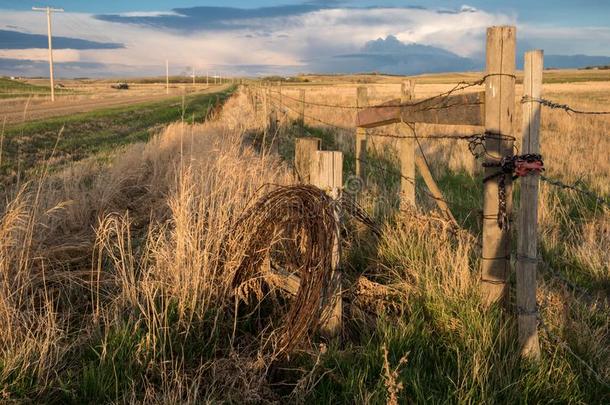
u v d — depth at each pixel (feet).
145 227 21.58
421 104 18.88
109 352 11.82
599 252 20.52
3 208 19.89
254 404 11.00
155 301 13.85
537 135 12.32
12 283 14.07
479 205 27.45
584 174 36.19
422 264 16.69
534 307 12.54
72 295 15.15
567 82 278.67
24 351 11.39
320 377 11.54
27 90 258.98
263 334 13.64
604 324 15.10
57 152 56.90
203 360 12.51
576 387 11.68
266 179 21.65
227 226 15.98
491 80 13.64
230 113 81.66
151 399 10.65
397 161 43.88
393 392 10.06
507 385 11.37
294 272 14.85
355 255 18.48
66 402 10.91
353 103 109.60
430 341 13.21
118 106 140.15
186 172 20.71
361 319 14.15
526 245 12.42
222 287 14.61
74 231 20.62
